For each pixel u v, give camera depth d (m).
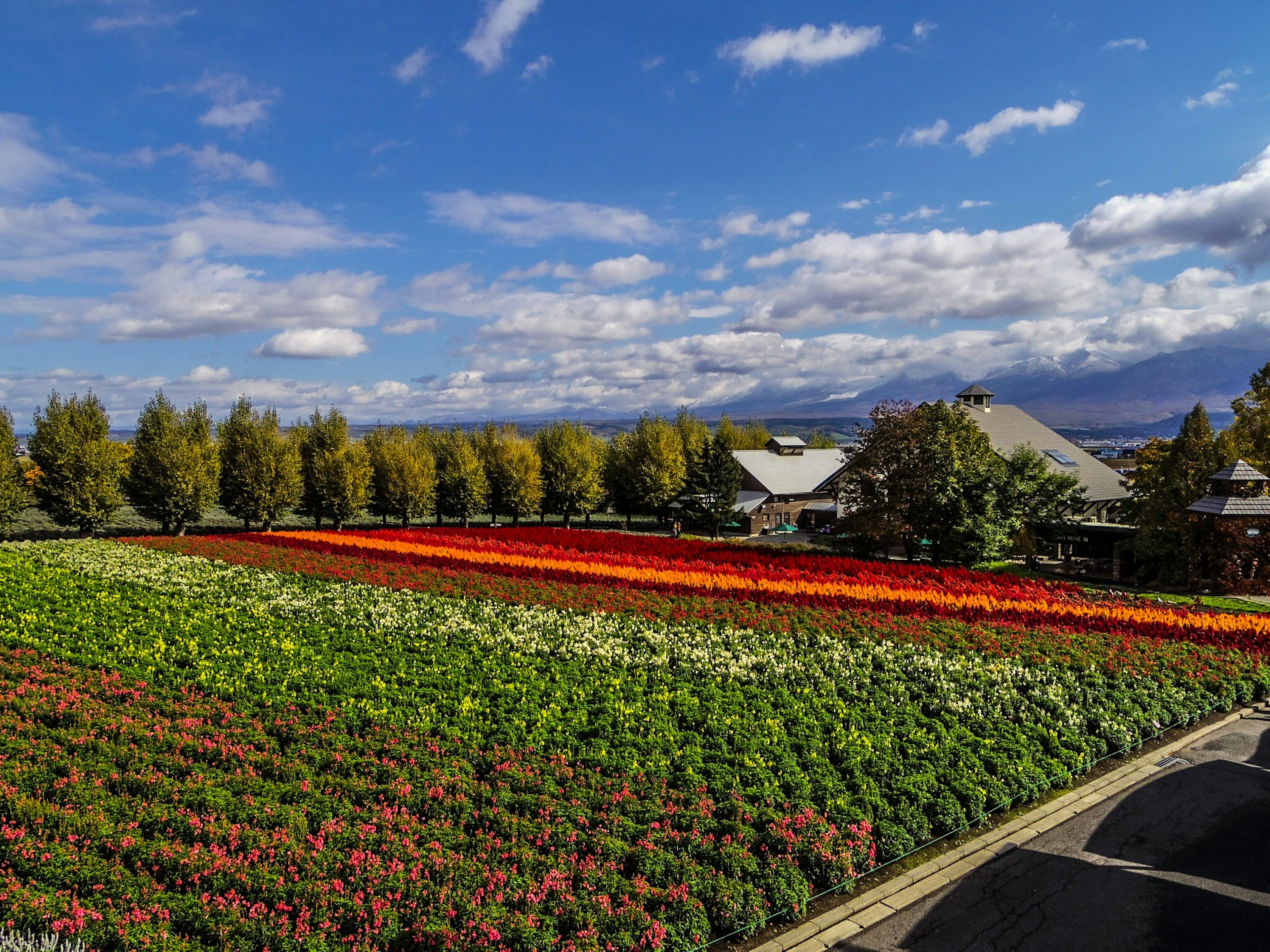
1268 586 31.08
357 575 30.88
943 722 15.27
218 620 22.62
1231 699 17.64
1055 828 12.13
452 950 7.91
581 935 8.30
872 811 11.41
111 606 24.06
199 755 12.71
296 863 9.34
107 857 9.52
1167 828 12.13
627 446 73.25
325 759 12.48
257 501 56.22
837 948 9.09
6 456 50.72
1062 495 41.00
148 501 53.53
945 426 37.06
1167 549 33.62
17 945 7.70
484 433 76.75
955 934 9.41
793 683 17.36
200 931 8.17
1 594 24.86
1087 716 15.79
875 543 38.34
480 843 10.05
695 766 12.57
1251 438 40.22
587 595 26.91
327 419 69.44
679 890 9.16
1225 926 9.62
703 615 23.83
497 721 14.54
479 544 40.53
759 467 71.31
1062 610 24.89
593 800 11.30
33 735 13.12
